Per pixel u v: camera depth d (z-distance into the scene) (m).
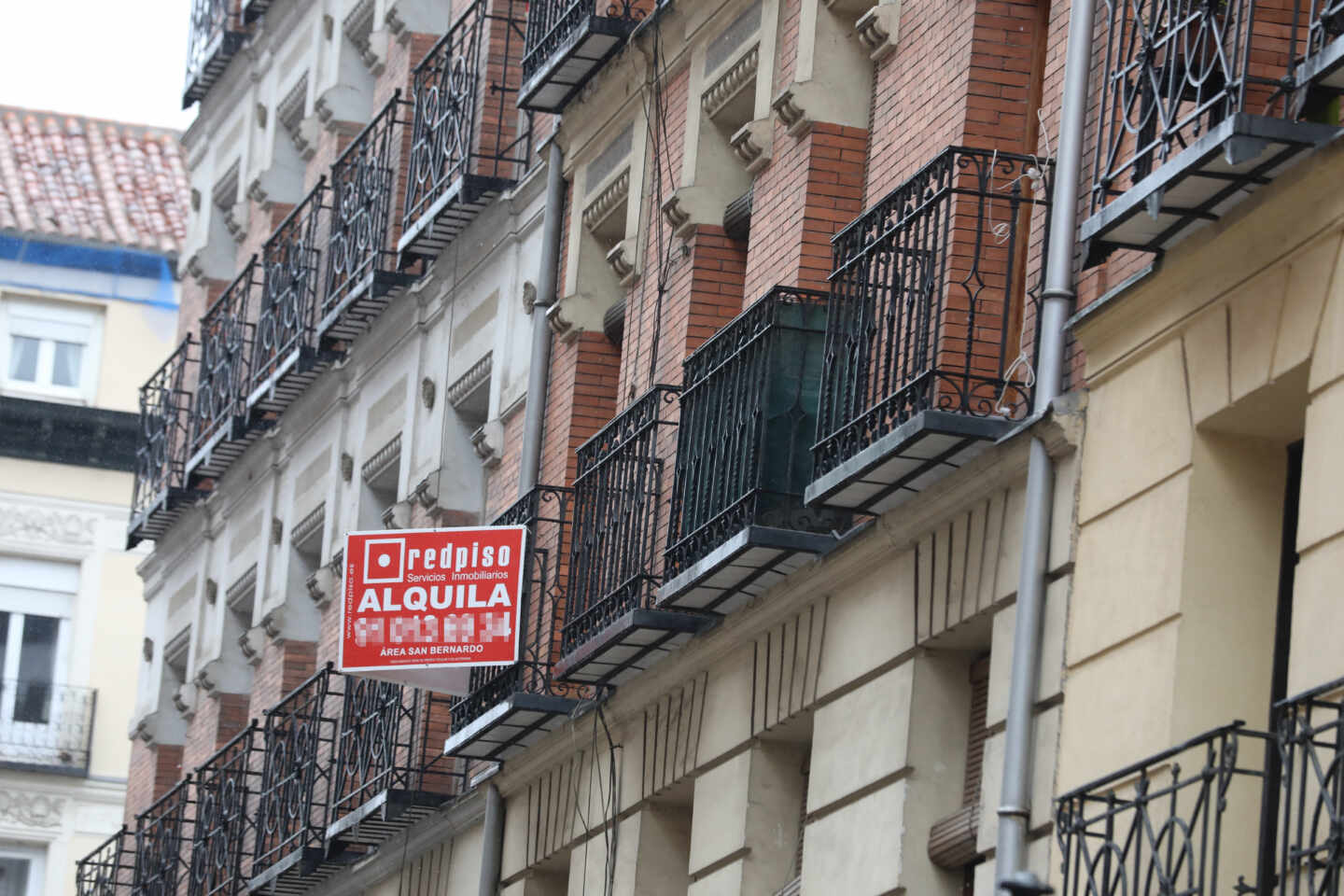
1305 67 20.44
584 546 32.94
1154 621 22.31
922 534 26.36
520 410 38.81
